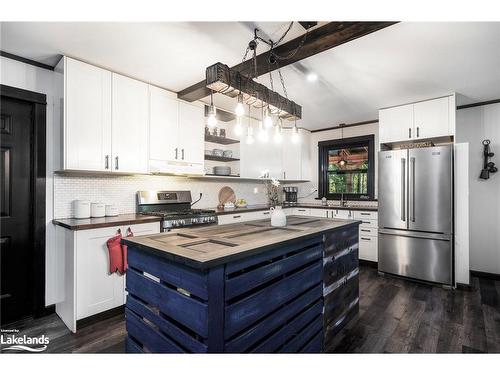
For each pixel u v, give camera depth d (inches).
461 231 131.2
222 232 80.1
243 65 102.7
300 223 99.3
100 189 122.0
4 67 97.3
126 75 116.9
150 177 141.5
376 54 96.0
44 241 105.0
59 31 83.9
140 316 70.2
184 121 140.0
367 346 83.0
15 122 101.2
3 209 98.6
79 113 102.7
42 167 105.0
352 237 104.1
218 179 177.9
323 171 217.2
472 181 153.6
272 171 195.9
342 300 95.7
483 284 138.5
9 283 99.4
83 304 93.9
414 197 141.3
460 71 109.7
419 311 107.0
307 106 155.8
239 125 88.7
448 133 136.5
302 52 87.5
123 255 101.3
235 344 56.5
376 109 161.6
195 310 53.1
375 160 190.7
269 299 64.7
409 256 142.5
